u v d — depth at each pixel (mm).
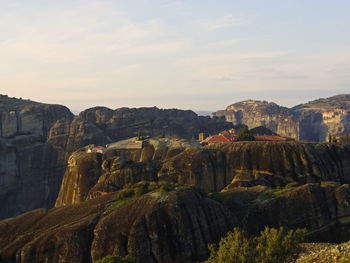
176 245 81125
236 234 63594
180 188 91938
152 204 85250
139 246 79688
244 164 150500
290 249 61562
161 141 191500
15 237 90438
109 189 140250
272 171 147375
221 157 152625
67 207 98375
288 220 95938
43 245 82438
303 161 148375
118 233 81375
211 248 64562
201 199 90250
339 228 97188
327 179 147000
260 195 107750
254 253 59750
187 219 83938
